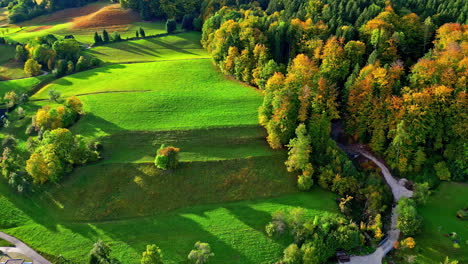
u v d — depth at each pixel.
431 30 117.44
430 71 94.88
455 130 91.12
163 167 90.81
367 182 88.44
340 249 77.56
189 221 83.62
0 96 133.25
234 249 77.31
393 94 97.12
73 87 134.50
